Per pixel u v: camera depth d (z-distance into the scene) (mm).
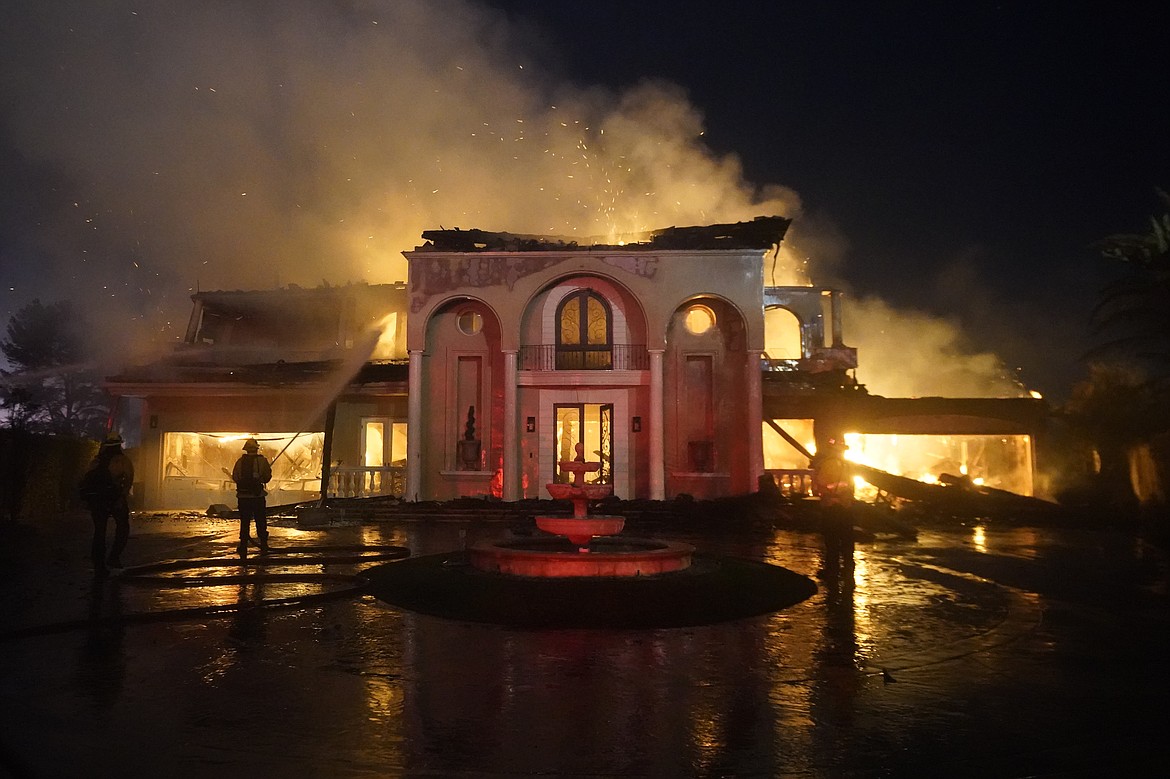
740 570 12156
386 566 12789
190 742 5160
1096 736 5367
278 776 4641
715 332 26500
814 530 20469
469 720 5602
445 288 26234
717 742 5219
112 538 17797
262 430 28578
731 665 7086
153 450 28781
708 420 26281
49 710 5770
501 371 26484
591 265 26031
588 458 26828
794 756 4988
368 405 28359
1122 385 25953
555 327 26703
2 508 22016
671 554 11414
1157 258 24781
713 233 26891
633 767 4805
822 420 28156
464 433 26578
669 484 26016
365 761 4859
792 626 8719
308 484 28500
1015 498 23688
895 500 24641
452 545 16594
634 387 26391
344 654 7375
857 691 6348
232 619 8914
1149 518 21906
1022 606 9961
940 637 8227
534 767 4789
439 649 7570
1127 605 10055
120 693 6188
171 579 11117
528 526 21891
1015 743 5223
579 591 9938
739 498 23562
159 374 28812
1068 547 16797
